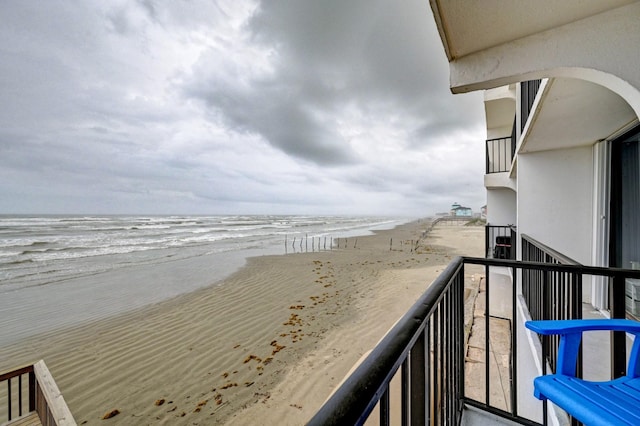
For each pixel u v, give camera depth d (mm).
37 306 8812
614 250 3719
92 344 6402
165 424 4133
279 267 14531
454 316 1623
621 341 1521
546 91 2525
